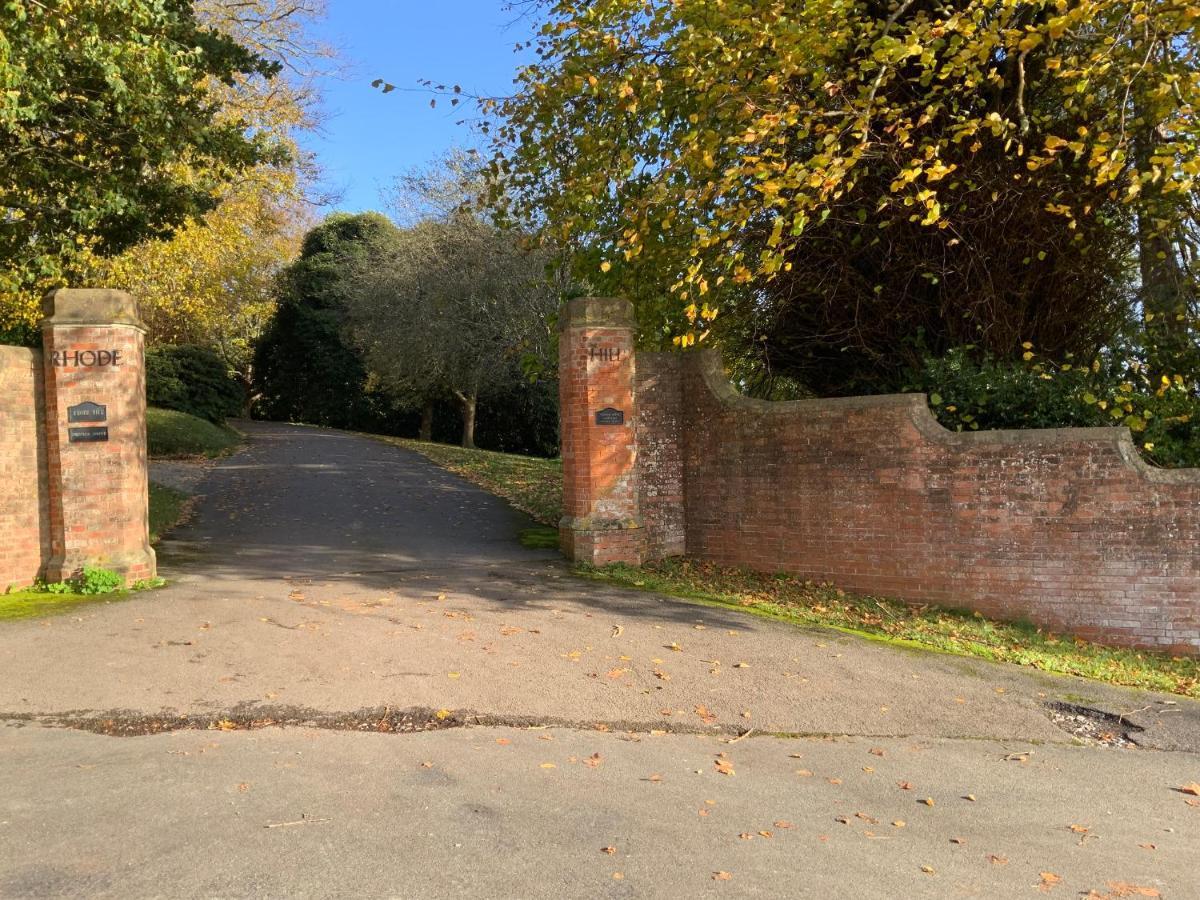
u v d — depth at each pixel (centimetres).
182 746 513
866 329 1153
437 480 1839
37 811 418
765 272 864
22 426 873
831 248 1105
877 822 456
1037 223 1018
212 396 2902
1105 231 1023
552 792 468
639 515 1059
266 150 1247
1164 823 476
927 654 771
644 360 1081
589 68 998
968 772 539
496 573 990
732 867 390
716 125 928
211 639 707
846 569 991
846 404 987
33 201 1129
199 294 2575
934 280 1023
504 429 3822
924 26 801
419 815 428
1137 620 880
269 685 615
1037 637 872
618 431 1036
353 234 4359
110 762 485
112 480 884
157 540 1156
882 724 615
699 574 1024
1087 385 984
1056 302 1088
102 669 636
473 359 2711
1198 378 998
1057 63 788
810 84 913
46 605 806
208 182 1526
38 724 544
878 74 895
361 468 2020
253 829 404
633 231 935
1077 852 430
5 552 858
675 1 924
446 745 531
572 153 1120
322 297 4184
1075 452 896
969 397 1003
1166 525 870
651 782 492
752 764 533
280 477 1825
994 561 924
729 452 1064
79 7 877
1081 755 580
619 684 653
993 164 991
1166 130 855
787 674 695
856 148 766
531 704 607
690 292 944
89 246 1471
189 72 1028
